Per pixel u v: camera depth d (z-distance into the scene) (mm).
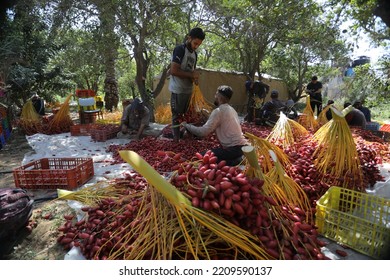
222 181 1826
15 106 10734
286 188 2414
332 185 2795
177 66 4352
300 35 9773
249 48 10961
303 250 1839
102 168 4105
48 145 5703
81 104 8258
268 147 2814
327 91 17734
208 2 7809
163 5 6648
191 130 3412
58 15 6520
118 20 6652
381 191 3045
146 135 6207
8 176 3896
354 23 5742
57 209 2791
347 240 2184
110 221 2246
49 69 12578
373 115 11766
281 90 15641
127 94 23672
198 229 1810
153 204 1863
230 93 3340
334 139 2914
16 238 2322
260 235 1828
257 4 8453
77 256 2074
